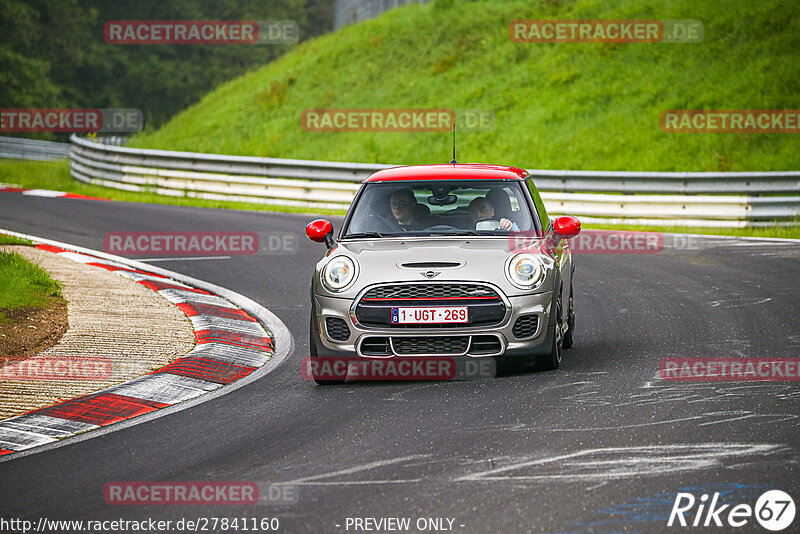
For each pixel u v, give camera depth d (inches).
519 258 1088.2
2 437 889.5
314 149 4320.9
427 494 692.7
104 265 1946.4
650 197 2738.7
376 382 1097.4
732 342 1251.2
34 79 7396.7
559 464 754.2
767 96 3570.4
